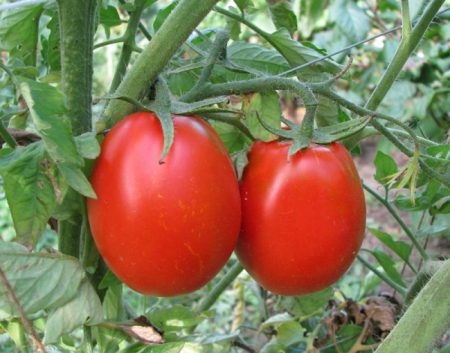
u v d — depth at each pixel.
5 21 0.40
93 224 0.30
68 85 0.31
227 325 0.82
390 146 0.85
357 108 0.33
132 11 0.37
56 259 0.30
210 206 0.29
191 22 0.30
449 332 0.50
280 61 0.41
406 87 0.81
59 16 0.31
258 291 0.57
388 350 0.31
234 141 0.38
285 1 0.43
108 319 0.34
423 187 0.49
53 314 0.30
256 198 0.31
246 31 0.95
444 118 0.76
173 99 0.31
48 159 0.29
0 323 0.31
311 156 0.31
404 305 0.44
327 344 0.49
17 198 0.29
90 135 0.29
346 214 0.31
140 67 0.30
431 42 0.84
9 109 0.41
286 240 0.31
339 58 0.58
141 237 0.28
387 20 0.96
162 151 0.29
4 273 0.29
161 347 0.33
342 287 0.84
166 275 0.29
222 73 0.40
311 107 0.31
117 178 0.29
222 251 0.30
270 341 0.49
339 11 0.83
